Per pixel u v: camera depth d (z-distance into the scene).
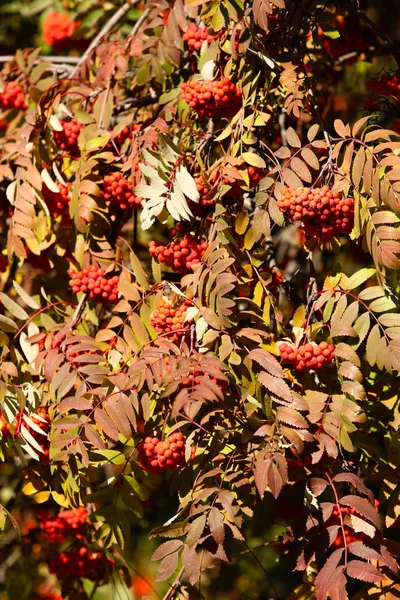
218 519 2.25
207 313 2.32
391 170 2.29
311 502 2.29
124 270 2.47
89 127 2.54
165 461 2.32
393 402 2.40
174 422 2.37
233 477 2.29
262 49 2.42
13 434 2.39
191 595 2.33
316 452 2.29
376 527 2.34
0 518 2.38
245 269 2.39
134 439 2.38
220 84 2.42
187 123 2.54
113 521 2.39
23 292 2.49
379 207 2.30
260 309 2.38
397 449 2.39
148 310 2.42
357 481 2.28
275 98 2.50
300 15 2.48
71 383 2.36
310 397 2.34
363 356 2.48
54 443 2.33
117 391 2.33
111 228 2.51
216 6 2.43
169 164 2.40
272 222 2.46
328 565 2.24
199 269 2.36
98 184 2.51
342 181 2.33
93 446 2.37
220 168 2.40
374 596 2.34
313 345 2.33
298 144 2.36
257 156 2.38
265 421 2.29
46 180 2.52
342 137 2.35
